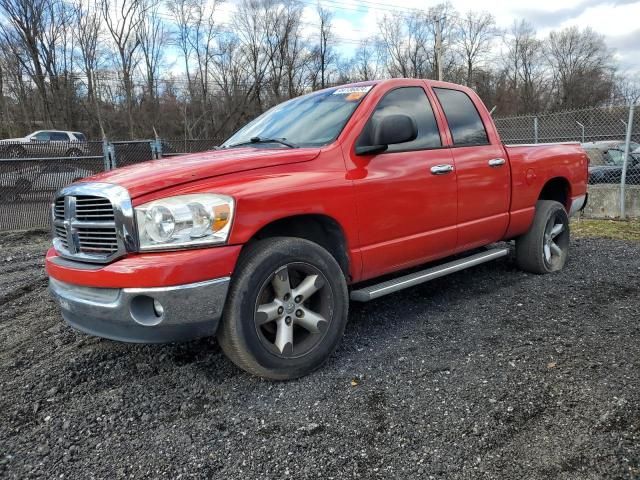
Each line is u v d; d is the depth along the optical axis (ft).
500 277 17.30
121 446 8.55
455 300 15.12
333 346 10.94
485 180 14.65
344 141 11.59
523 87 217.97
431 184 12.98
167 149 45.19
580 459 7.64
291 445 8.36
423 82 14.08
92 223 9.63
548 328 12.59
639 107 39.83
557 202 17.75
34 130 142.92
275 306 10.11
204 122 152.35
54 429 9.11
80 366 11.44
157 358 11.71
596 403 9.04
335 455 8.05
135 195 9.16
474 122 15.20
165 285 8.88
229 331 9.64
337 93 13.56
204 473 7.80
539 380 9.96
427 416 8.96
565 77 217.36
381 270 12.37
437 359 11.17
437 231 13.35
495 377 10.18
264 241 10.16
